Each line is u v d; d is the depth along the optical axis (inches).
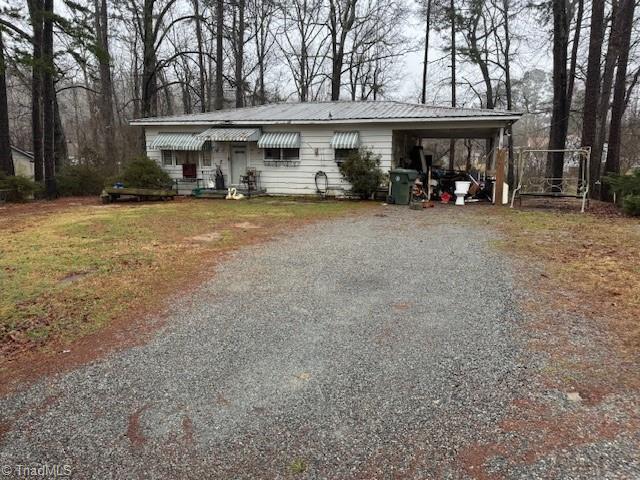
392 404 116.3
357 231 372.2
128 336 164.1
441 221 424.8
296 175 681.6
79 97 1635.1
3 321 179.2
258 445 102.0
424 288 211.6
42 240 342.3
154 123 711.7
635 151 1114.1
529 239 322.0
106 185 690.2
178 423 111.1
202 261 272.7
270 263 265.3
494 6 1044.5
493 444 99.6
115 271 251.3
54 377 135.3
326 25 1280.8
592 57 617.0
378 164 625.9
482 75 1123.3
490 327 163.5
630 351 141.0
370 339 155.8
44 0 639.8
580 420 106.9
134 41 1150.3
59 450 102.3
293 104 820.0
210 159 718.5
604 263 246.4
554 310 178.4
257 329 167.2
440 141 1386.6
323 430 106.6
